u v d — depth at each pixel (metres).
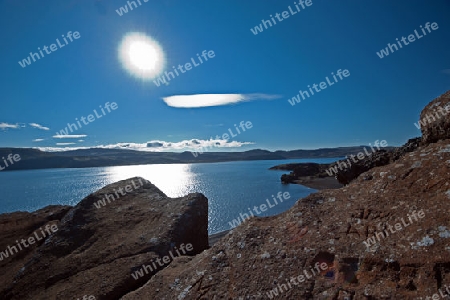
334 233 6.75
